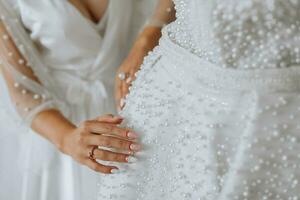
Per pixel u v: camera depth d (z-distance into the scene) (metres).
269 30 0.62
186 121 0.70
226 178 0.66
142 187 0.78
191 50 0.71
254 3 0.61
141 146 0.76
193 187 0.69
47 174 1.21
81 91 1.20
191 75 0.70
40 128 1.08
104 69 1.22
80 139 0.88
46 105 1.09
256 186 0.65
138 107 0.78
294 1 0.60
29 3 1.13
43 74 1.16
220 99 0.66
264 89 0.63
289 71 0.62
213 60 0.67
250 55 0.65
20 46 1.13
